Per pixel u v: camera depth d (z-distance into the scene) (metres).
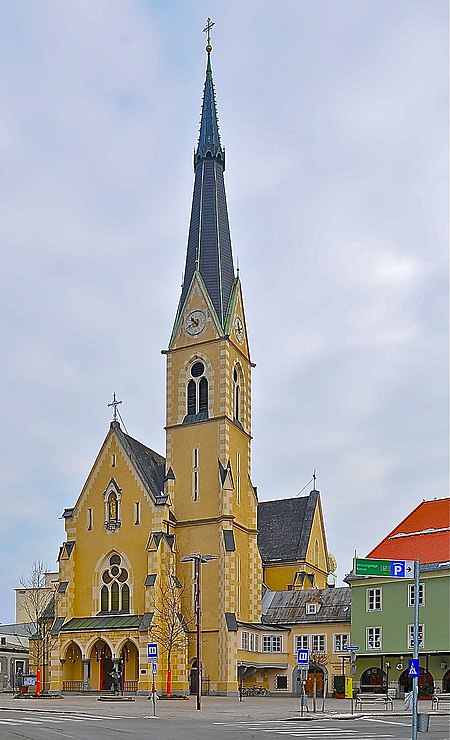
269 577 109.69
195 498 93.00
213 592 88.81
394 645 81.62
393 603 82.62
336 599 93.06
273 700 79.19
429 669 79.12
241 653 86.88
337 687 86.38
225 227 103.94
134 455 93.56
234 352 98.25
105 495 93.31
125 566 90.38
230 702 74.38
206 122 108.00
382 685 82.19
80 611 91.38
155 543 87.62
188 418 96.38
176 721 50.22
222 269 101.06
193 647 88.12
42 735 38.66
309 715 56.09
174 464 95.31
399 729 45.19
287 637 91.94
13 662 117.69
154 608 85.31
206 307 98.56
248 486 97.69
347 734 41.41
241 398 99.62
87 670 86.75
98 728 43.62
